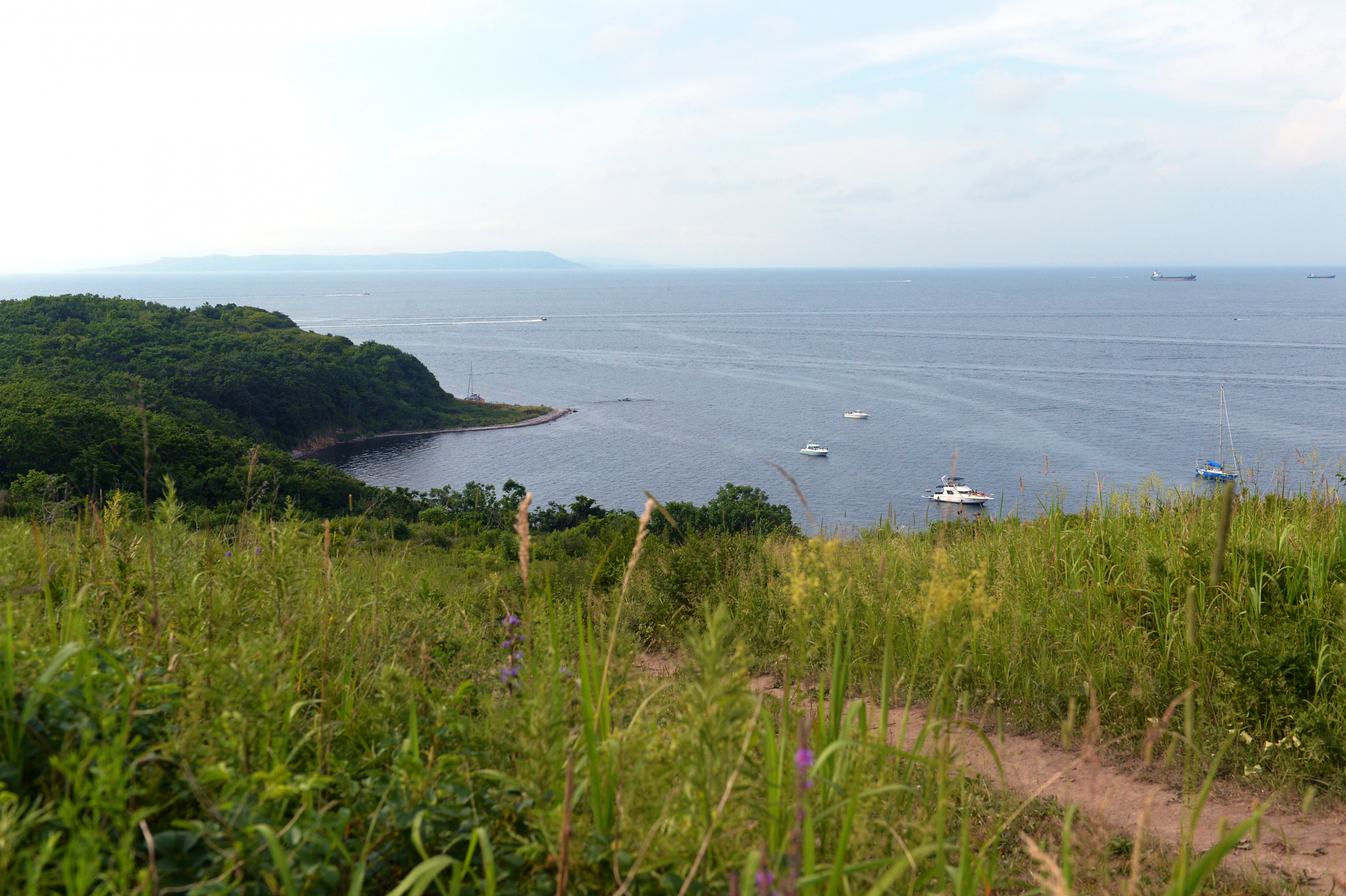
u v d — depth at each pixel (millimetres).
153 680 2408
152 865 1599
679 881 1939
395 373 132875
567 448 114375
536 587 6141
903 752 2332
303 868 1819
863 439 116750
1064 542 6465
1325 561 5383
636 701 2953
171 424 56188
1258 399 144125
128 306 135500
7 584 2795
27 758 1985
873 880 2182
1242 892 3031
